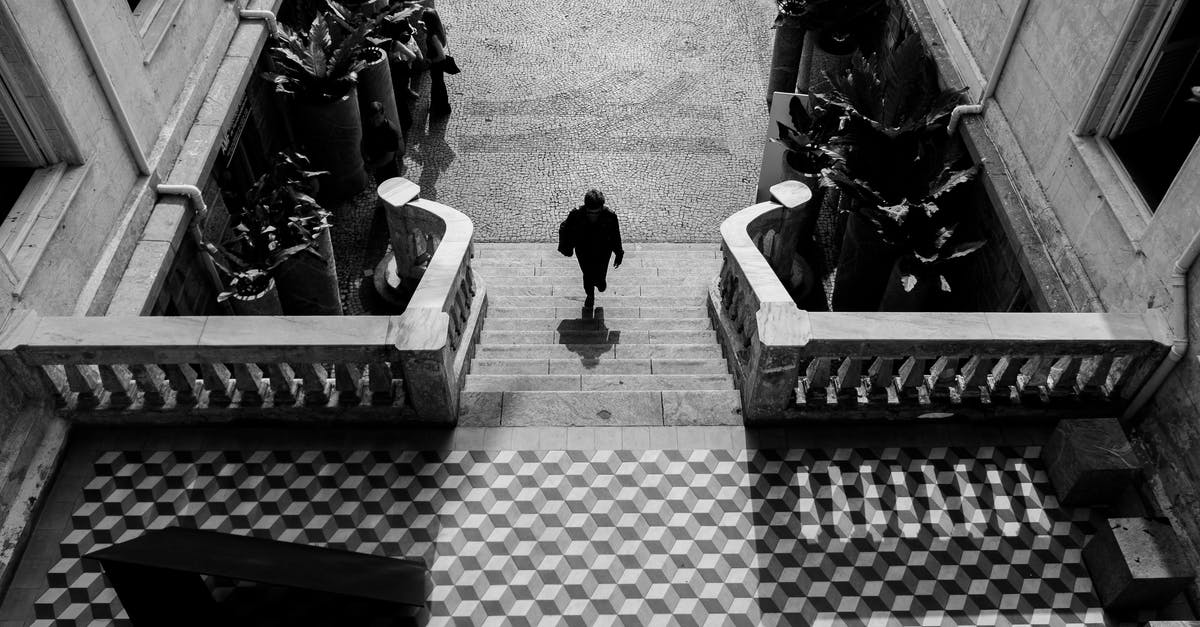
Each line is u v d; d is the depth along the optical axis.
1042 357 8.02
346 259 13.37
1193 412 7.58
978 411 8.45
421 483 8.05
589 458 8.23
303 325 7.79
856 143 11.41
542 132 15.47
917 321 7.89
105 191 9.06
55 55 8.11
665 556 7.64
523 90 16.25
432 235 11.00
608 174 14.79
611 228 10.81
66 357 7.66
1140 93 8.55
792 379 8.02
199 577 6.88
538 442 8.34
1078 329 7.78
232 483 8.00
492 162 14.93
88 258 8.77
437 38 14.66
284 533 7.71
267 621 7.24
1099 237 8.73
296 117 13.38
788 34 15.16
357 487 8.00
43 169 8.55
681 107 16.00
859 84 11.89
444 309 8.66
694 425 8.50
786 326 7.80
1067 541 7.79
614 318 11.74
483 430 8.41
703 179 14.77
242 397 8.27
